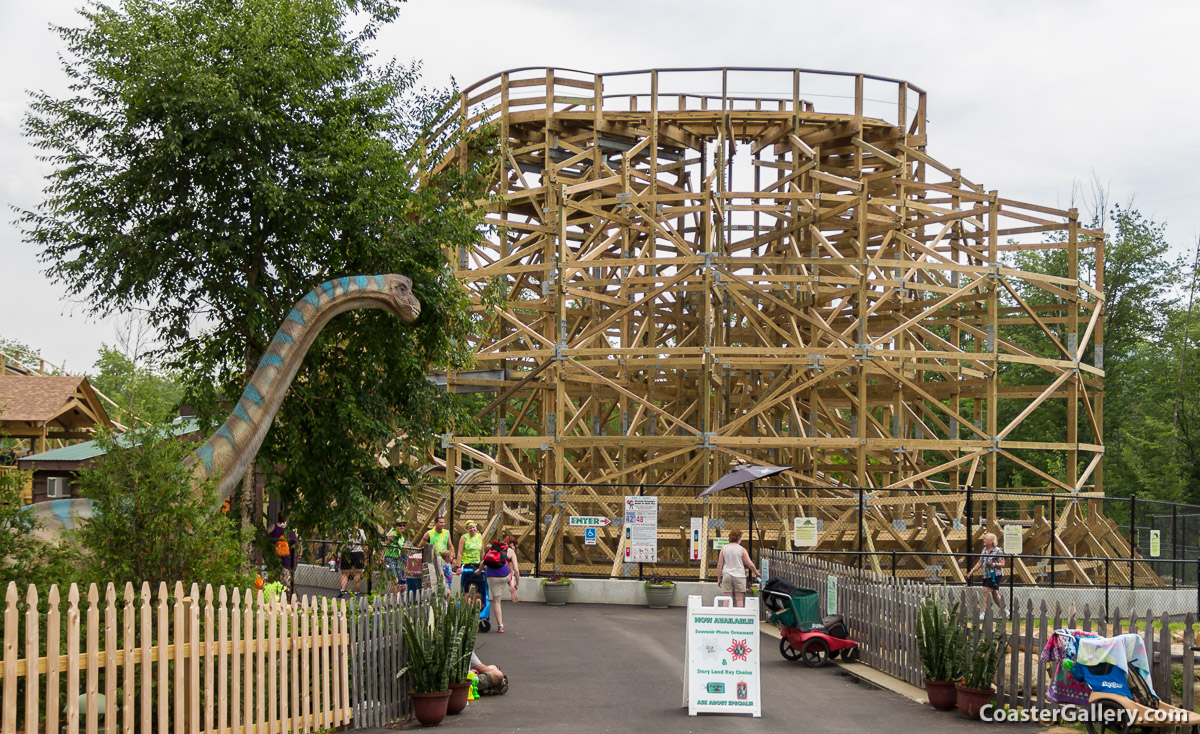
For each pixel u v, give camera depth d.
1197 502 53.41
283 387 14.87
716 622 13.15
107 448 11.36
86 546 10.94
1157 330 57.34
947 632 13.40
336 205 16.53
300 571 28.14
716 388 33.38
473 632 13.35
